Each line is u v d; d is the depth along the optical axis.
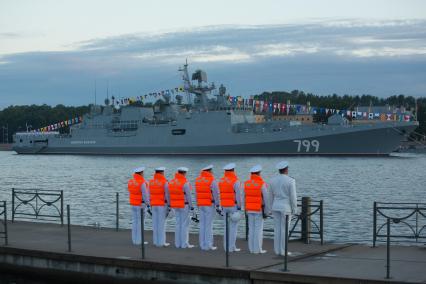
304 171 77.56
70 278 17.09
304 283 13.94
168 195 18.89
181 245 18.58
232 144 112.94
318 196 49.53
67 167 96.44
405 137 104.44
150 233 21.75
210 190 18.17
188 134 117.94
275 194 17.25
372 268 14.94
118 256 16.84
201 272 15.13
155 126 122.50
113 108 134.00
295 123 112.62
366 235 29.09
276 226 17.25
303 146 108.75
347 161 97.38
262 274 14.41
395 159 102.75
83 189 57.97
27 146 150.00
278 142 109.62
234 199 17.91
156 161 105.06
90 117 137.25
